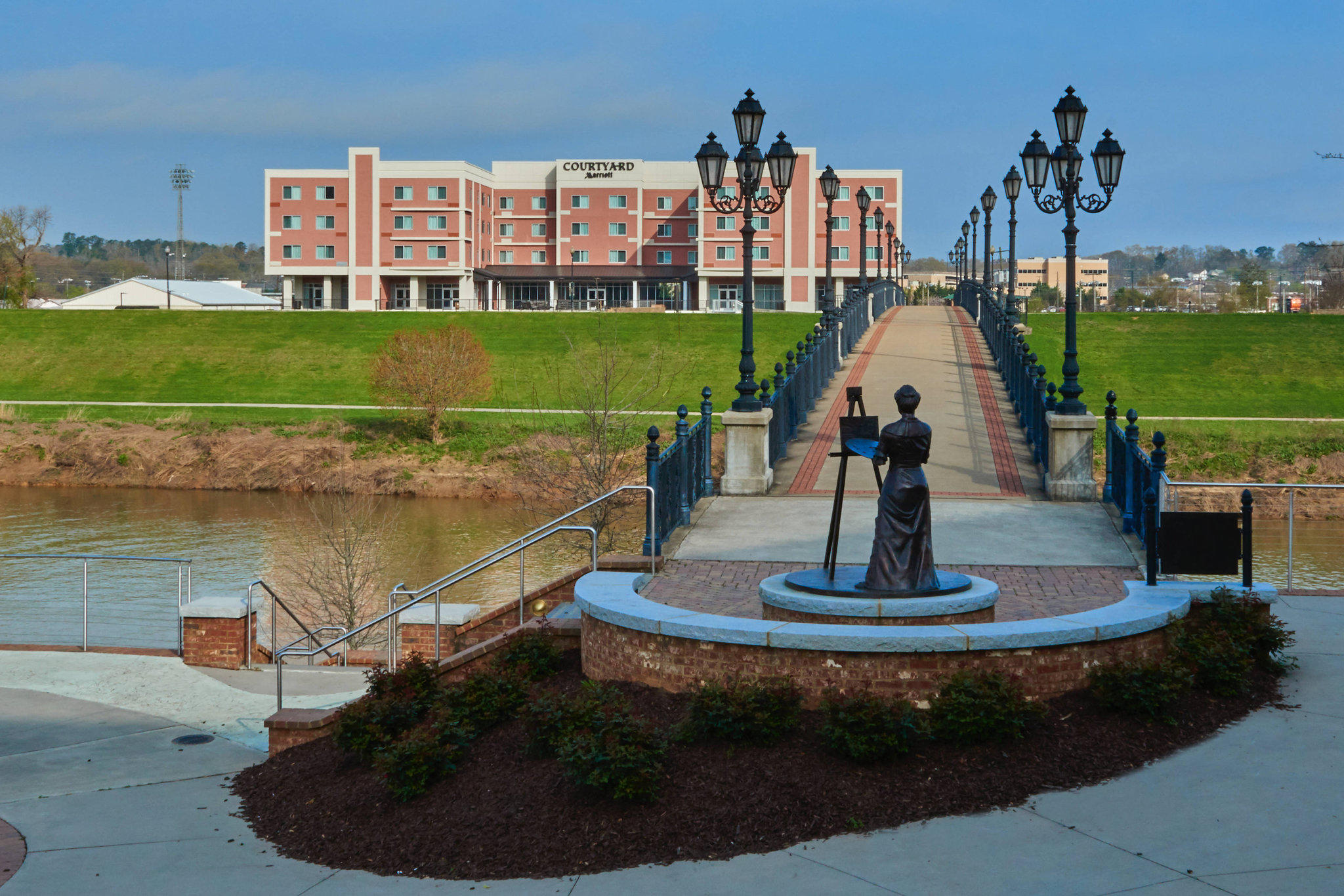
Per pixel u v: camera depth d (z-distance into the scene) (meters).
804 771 7.93
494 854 7.62
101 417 57.19
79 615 24.22
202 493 47.69
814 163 98.69
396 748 8.73
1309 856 6.64
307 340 73.94
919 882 6.62
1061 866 6.70
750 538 13.88
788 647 8.53
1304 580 22.94
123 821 9.12
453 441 50.72
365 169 98.88
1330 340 67.56
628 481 36.75
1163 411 55.66
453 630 14.24
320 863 8.00
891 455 9.32
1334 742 8.35
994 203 46.12
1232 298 138.12
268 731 11.12
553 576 30.77
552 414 54.06
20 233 115.50
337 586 27.50
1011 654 8.56
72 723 12.28
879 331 41.56
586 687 8.97
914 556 9.30
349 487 46.91
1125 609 9.40
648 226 103.88
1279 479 45.50
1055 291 162.00
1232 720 8.85
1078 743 8.20
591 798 7.98
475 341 54.91
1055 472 16.52
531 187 106.62
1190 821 7.18
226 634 14.86
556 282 106.00
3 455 51.78
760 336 73.12
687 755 8.27
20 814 9.31
